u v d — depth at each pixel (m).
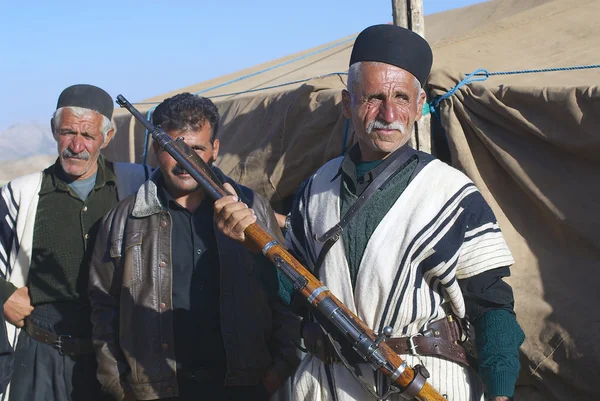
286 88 4.71
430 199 1.88
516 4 5.89
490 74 3.80
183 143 2.21
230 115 4.95
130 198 2.67
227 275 2.54
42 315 2.88
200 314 2.54
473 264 1.86
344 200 1.99
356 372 1.92
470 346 1.97
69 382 2.86
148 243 2.56
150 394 2.48
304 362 2.11
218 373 2.53
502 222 3.49
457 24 6.21
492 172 3.60
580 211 3.28
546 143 3.42
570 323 3.11
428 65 1.98
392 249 1.87
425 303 1.87
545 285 3.29
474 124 3.58
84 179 2.96
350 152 2.05
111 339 2.60
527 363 3.21
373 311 1.89
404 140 1.95
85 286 2.86
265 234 1.94
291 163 4.16
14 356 2.90
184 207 2.58
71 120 2.86
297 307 2.14
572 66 3.87
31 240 2.88
